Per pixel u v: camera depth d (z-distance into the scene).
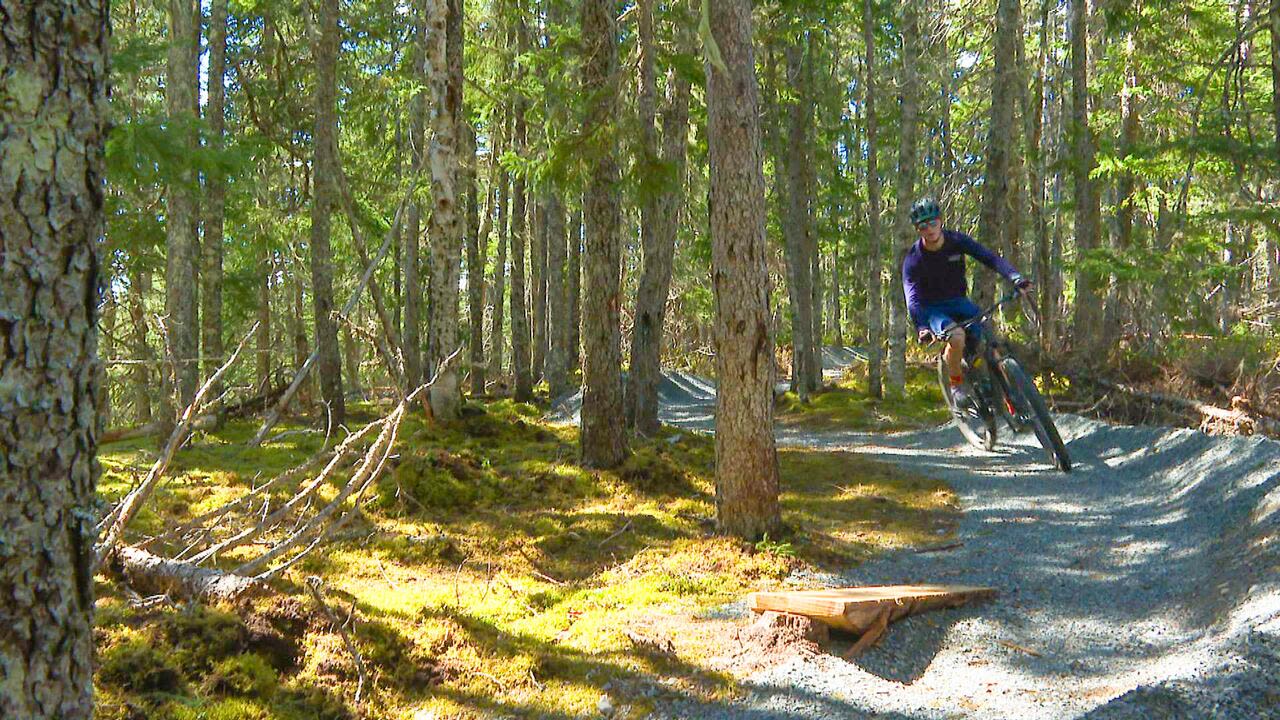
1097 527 6.79
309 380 18.92
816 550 6.61
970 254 7.98
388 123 21.70
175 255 12.30
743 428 6.90
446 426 12.57
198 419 8.09
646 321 12.48
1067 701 3.84
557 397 20.50
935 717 3.78
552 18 17.89
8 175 1.94
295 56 19.42
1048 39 23.62
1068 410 14.62
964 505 8.05
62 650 2.06
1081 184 17.02
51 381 2.01
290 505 5.05
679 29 12.54
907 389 20.16
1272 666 3.62
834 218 25.06
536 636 4.89
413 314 19.66
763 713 3.87
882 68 25.75
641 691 4.15
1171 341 14.63
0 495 1.94
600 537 7.25
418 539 6.93
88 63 2.07
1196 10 16.12
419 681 4.22
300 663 4.16
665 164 9.58
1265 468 6.55
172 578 4.74
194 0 14.26
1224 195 16.09
